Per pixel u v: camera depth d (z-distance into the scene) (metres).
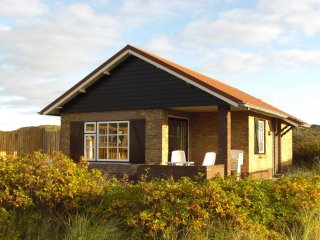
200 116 19.59
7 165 6.94
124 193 6.66
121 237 6.14
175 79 16.61
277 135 22.22
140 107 17.38
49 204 6.64
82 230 6.02
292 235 6.66
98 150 18.52
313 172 19.67
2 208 6.21
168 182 6.90
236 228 6.25
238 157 17.03
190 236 5.97
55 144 23.25
